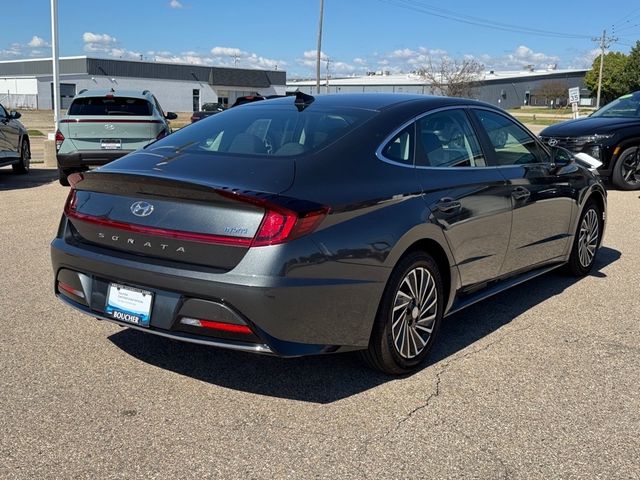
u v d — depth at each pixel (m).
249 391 3.73
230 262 3.29
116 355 4.19
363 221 3.55
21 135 13.87
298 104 4.44
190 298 3.36
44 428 3.27
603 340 4.62
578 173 5.91
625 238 8.09
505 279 5.04
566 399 3.70
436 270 4.08
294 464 3.01
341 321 3.50
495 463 3.05
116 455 3.04
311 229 3.32
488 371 4.06
